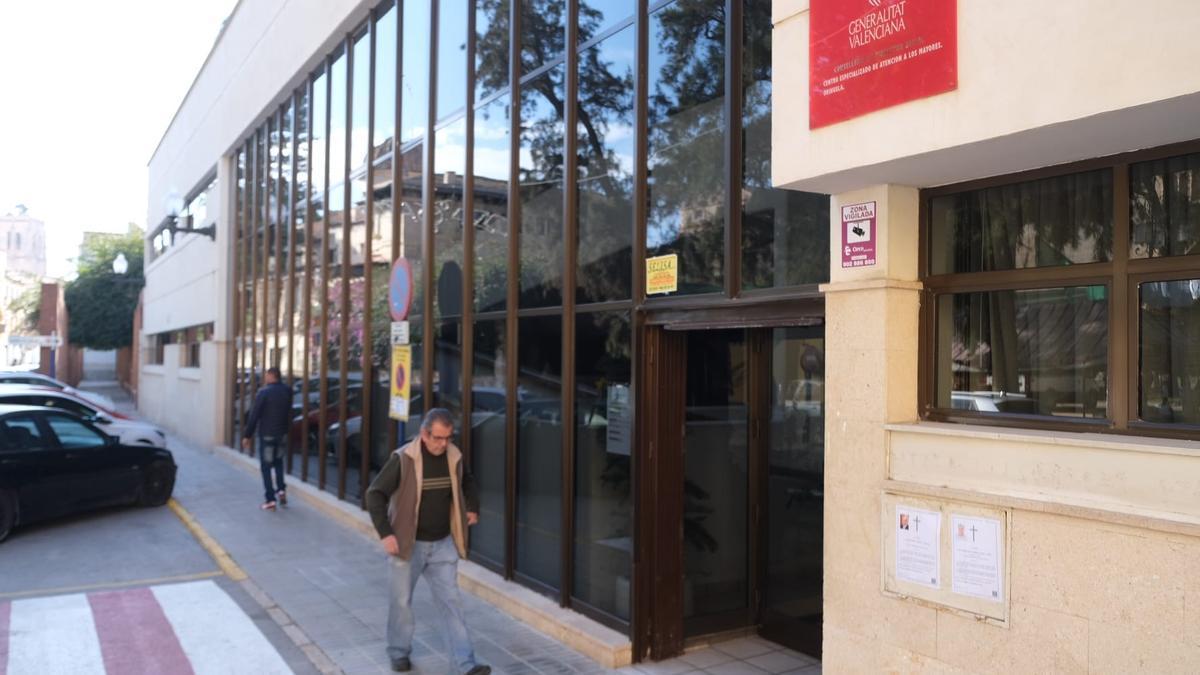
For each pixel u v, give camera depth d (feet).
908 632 13.14
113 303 162.40
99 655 19.86
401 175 34.40
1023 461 11.87
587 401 21.66
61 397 40.81
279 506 39.58
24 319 195.52
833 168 13.35
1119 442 10.87
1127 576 10.68
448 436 18.35
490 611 23.20
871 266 14.01
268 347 52.54
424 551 18.20
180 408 76.95
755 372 20.40
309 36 43.42
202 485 46.24
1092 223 12.31
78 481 35.65
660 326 19.45
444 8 30.89
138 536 33.68
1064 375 12.57
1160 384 11.47
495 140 27.02
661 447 19.45
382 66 36.50
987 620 12.12
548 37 24.44
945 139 11.81
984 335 13.56
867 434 13.84
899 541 13.26
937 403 14.01
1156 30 9.68
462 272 28.58
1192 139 11.16
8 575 27.48
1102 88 10.13
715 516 20.24
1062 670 11.30
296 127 47.70
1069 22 10.46
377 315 36.17
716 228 18.06
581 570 21.65
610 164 21.34
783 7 14.46
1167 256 11.41
